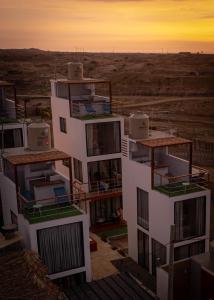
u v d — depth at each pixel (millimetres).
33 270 16312
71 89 33844
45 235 18859
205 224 21531
